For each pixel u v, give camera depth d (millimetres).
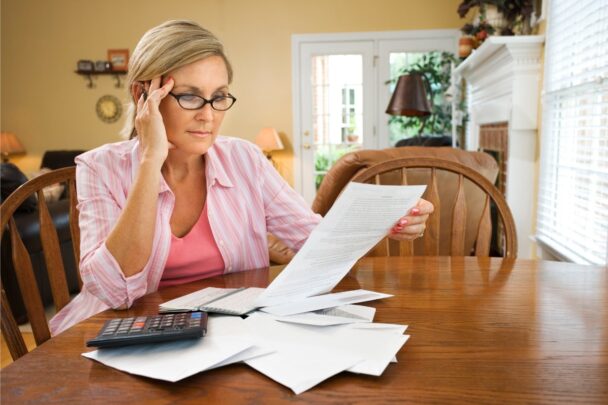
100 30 5438
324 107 5359
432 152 2104
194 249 1077
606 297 865
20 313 2598
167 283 1077
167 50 917
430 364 601
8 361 2191
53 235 1082
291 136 5406
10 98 5594
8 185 2656
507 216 1291
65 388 548
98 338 623
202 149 979
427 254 1344
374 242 887
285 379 551
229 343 626
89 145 5617
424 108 3629
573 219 2301
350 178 2084
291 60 5309
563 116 2439
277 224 1225
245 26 5309
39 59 5523
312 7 5227
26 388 551
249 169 1197
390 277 994
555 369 588
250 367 587
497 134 3434
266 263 1219
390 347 625
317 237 741
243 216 1146
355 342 637
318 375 558
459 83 5008
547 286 932
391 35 5184
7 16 5484
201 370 562
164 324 656
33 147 5652
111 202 1015
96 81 5531
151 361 591
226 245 1098
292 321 697
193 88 930
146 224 867
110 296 837
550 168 2590
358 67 5285
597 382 556
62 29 5469
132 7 5387
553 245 2447
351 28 5223
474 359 616
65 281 1094
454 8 5086
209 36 956
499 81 3125
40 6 5449
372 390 537
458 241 1338
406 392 534
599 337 686
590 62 2168
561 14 2432
